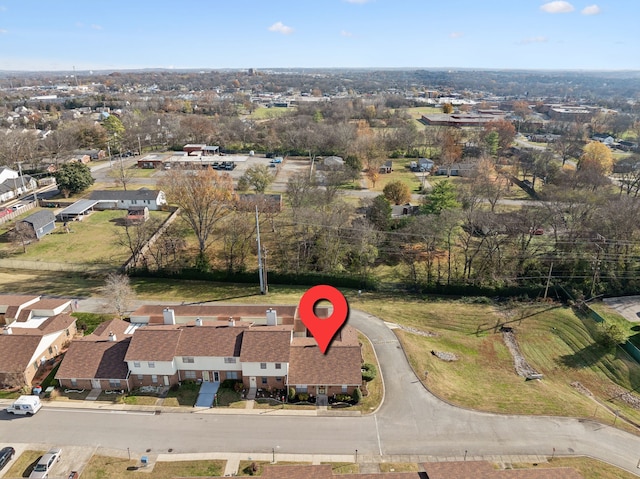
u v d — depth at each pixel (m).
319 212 82.62
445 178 132.38
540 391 51.22
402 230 82.75
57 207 107.81
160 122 191.12
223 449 40.44
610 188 104.12
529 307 68.88
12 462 38.66
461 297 71.56
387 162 144.00
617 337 57.34
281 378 47.56
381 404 46.53
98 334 52.81
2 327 58.38
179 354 47.53
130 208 100.62
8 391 47.19
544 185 116.88
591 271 71.44
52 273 75.88
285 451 40.31
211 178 80.69
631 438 43.38
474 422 44.44
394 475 34.34
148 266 76.44
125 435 41.84
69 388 47.84
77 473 37.47
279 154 161.50
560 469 34.97
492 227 75.44
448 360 56.59
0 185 112.88
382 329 60.75
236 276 74.31
